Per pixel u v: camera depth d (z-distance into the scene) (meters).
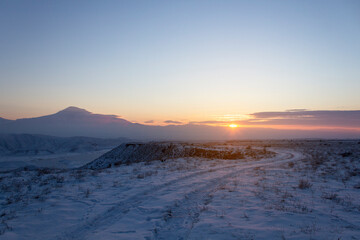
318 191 12.15
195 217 8.12
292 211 8.48
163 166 23.66
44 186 13.66
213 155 40.31
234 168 22.91
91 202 10.31
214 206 9.34
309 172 19.64
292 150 57.69
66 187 13.32
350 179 16.19
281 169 21.98
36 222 7.94
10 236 6.78
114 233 6.94
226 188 12.93
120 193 11.93
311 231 6.39
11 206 9.82
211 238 6.10
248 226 6.89
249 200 10.17
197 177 16.95
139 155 50.31
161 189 12.88
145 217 8.36
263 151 48.12
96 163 54.56
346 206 9.33
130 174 18.27
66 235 6.93
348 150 47.56
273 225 6.98
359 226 6.94
